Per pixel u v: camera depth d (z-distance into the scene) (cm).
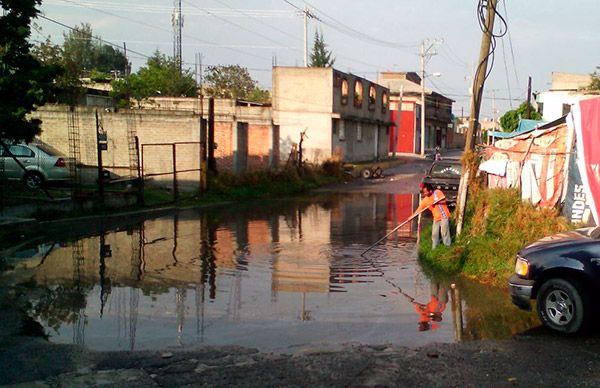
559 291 670
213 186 2395
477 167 1270
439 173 2100
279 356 589
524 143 1555
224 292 867
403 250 1247
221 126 2752
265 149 3316
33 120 1467
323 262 1109
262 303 807
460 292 880
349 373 541
